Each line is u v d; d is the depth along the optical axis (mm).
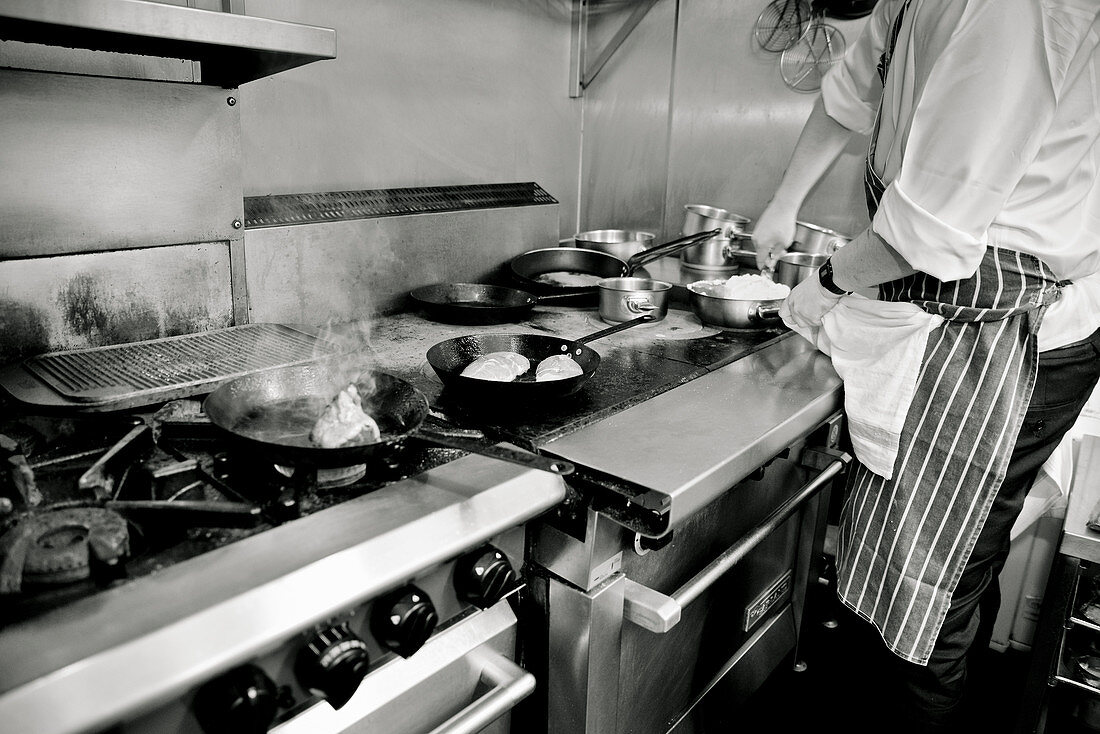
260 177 1642
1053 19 950
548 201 2174
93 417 938
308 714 757
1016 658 2002
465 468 875
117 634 558
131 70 1318
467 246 1898
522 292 1720
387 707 817
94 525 661
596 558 951
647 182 2424
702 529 1255
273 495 806
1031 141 985
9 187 1104
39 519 671
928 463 1237
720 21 2168
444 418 1052
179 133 1271
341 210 1660
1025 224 1125
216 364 1171
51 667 519
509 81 2186
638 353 1431
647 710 1235
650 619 986
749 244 2229
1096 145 1116
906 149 1063
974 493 1200
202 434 927
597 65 2408
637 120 2393
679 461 944
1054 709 1796
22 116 1095
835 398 1281
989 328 1187
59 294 1187
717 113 2234
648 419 1099
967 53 989
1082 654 1620
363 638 755
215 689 629
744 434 1045
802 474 1552
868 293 1298
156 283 1299
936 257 1047
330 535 710
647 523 872
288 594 633
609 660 1026
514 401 1080
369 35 1776
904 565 1270
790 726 1735
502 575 842
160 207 1274
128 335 1282
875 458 1272
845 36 1970
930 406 1229
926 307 1214
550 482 878
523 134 2281
